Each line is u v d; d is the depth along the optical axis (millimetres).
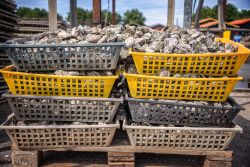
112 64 2461
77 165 2652
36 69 2475
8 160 2818
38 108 2500
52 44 2346
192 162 2779
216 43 2750
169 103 2434
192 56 2346
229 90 2414
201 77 2449
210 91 2412
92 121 2539
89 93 2457
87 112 2502
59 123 2566
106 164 2686
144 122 2535
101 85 2416
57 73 2465
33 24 7969
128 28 2930
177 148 2520
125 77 2447
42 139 2500
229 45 2664
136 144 2508
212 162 2525
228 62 2398
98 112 2506
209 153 2510
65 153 2893
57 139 2506
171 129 2412
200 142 2504
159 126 2475
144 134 2475
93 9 4926
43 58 2434
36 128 2420
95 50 2408
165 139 2490
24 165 2547
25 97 2426
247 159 2949
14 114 2643
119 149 2506
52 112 2506
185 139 2486
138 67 2424
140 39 2662
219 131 2445
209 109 2461
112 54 2424
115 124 2455
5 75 2371
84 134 2482
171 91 2424
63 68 2477
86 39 2611
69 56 2426
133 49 2516
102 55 2428
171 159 2826
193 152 2516
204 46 2584
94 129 2467
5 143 3207
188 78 2320
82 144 2537
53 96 2426
